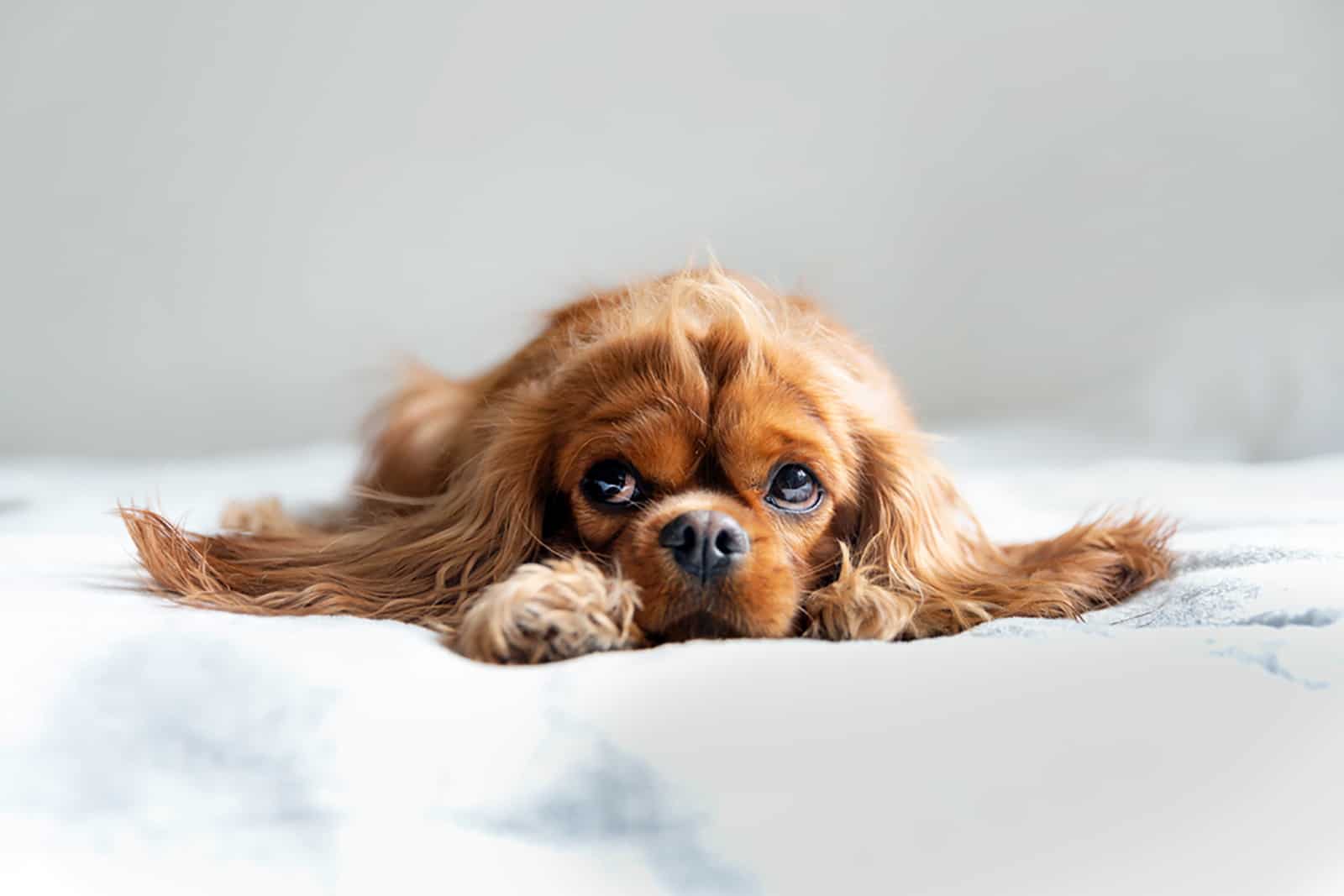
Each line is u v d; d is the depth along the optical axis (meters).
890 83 6.29
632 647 1.59
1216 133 5.84
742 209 6.41
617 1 6.32
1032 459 4.42
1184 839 1.07
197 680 1.20
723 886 1.06
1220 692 1.19
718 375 1.82
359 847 1.07
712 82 6.37
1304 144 5.73
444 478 2.32
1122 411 5.36
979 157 6.23
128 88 6.13
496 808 1.09
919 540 1.95
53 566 1.98
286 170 6.26
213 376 6.31
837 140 6.35
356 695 1.19
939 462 2.11
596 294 2.44
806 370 1.87
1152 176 5.95
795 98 6.35
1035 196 6.16
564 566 1.60
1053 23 6.07
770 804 1.09
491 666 1.35
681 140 6.40
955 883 1.05
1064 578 1.95
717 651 1.32
